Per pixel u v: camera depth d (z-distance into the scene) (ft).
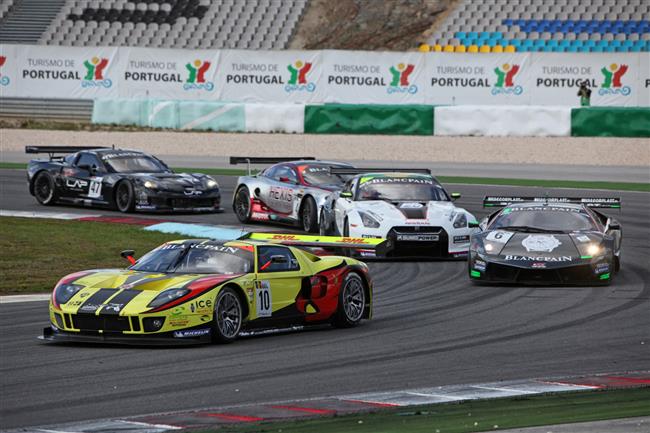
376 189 234.99
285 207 263.49
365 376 111.55
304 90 490.49
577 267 182.50
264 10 594.65
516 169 401.08
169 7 598.75
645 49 542.57
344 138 447.83
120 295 128.67
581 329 143.64
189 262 139.23
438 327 146.10
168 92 498.28
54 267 205.36
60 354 123.24
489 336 138.51
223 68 493.77
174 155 440.86
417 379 110.01
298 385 106.32
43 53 503.20
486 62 480.23
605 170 397.19
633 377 111.14
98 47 499.92
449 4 586.86
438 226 218.79
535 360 121.80
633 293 177.06
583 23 558.56
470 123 444.96
